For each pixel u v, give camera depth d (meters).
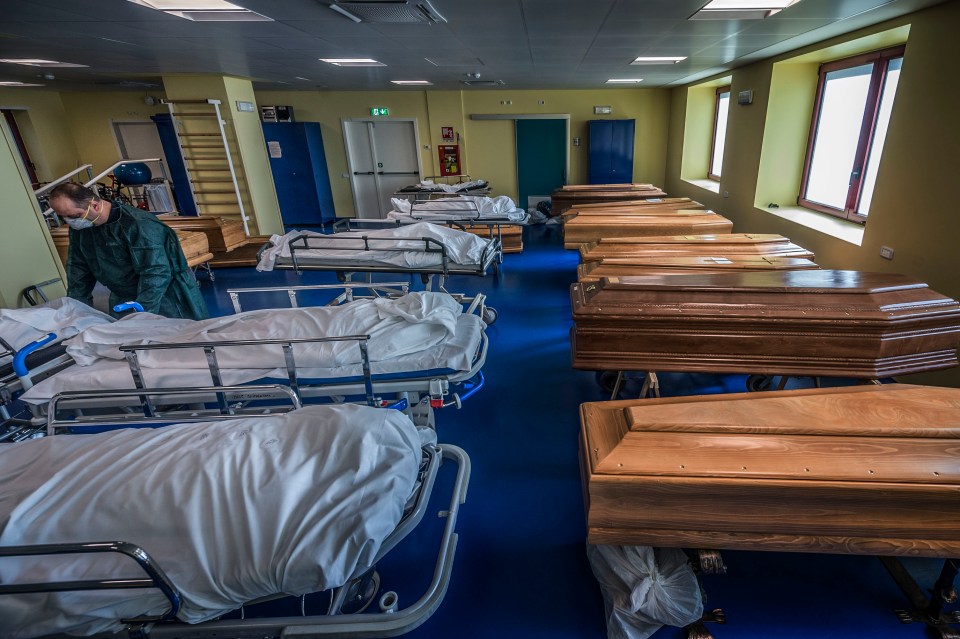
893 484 1.42
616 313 2.41
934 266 3.17
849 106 4.89
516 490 2.44
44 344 2.49
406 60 5.54
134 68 5.98
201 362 2.45
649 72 6.81
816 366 2.35
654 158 9.98
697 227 4.91
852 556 2.01
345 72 6.62
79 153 9.53
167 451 1.53
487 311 4.46
